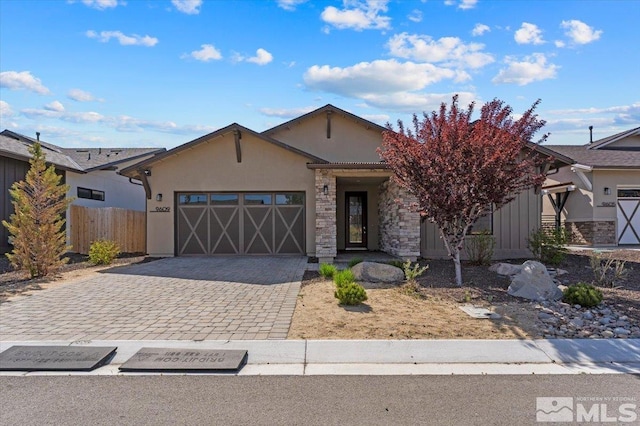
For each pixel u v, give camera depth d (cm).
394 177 982
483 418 366
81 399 404
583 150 2125
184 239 1509
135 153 2323
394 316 673
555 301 778
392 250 1458
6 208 1555
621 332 602
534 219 1441
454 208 867
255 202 1510
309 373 473
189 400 401
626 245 1827
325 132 1680
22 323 651
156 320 664
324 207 1359
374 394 416
